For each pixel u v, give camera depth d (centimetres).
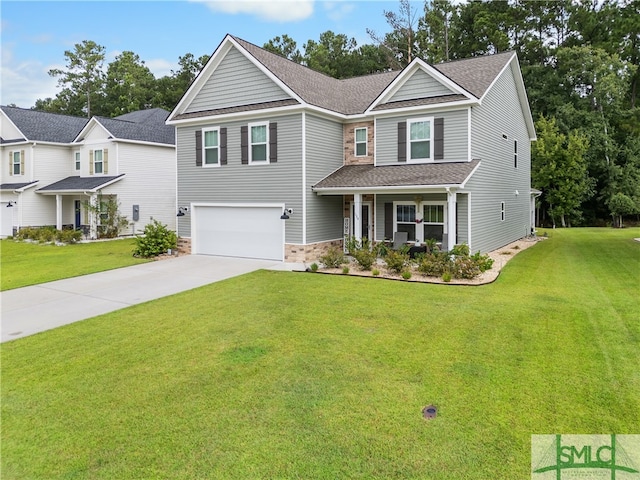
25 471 412
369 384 567
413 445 433
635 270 1309
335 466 404
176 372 623
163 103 5009
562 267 1385
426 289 1102
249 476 394
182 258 1736
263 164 1628
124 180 2569
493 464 403
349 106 1800
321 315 885
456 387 552
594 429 455
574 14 3550
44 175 2739
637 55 3388
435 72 1513
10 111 2812
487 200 1684
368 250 1412
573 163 3109
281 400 530
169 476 398
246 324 840
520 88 2061
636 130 2245
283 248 1609
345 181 1546
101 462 422
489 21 3656
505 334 742
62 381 607
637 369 591
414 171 1495
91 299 1095
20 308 1026
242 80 1677
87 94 5322
